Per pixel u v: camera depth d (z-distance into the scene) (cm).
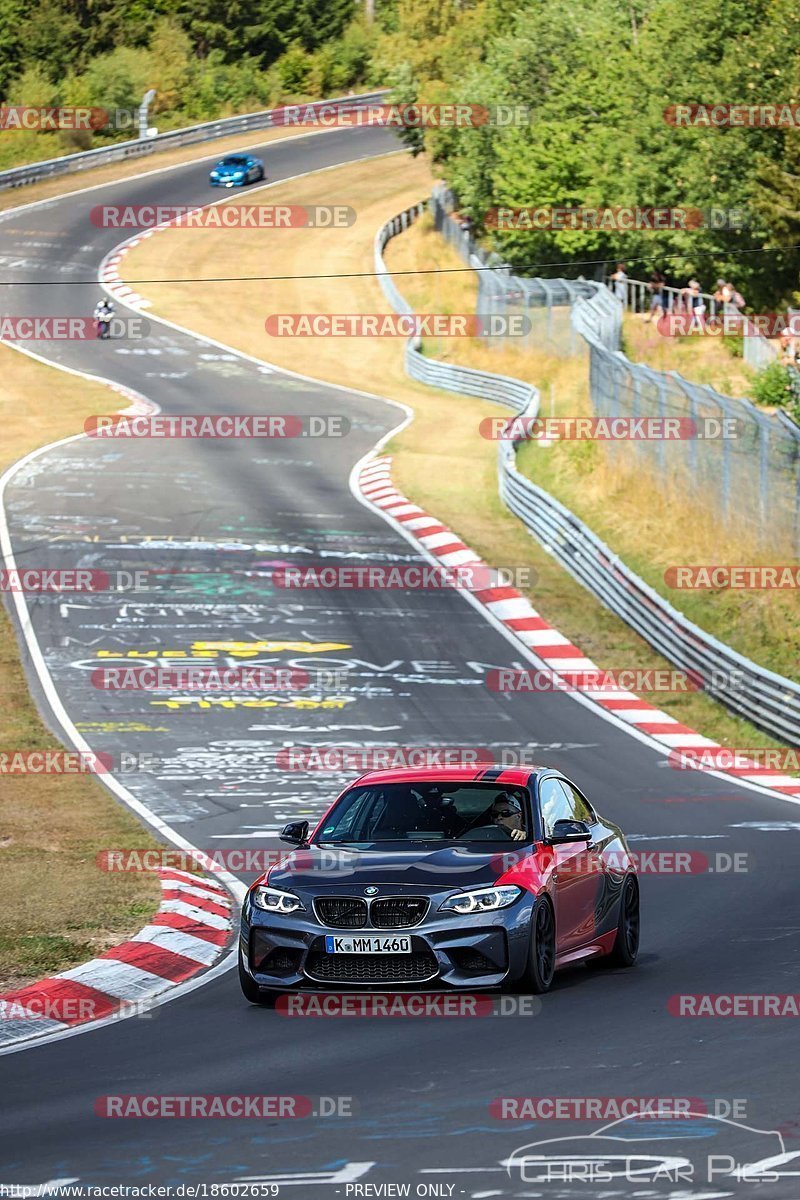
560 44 16950
